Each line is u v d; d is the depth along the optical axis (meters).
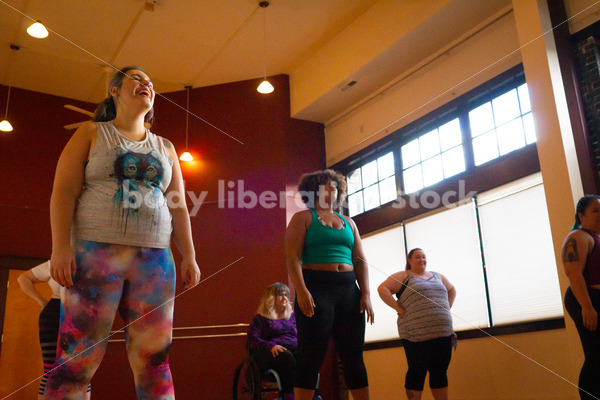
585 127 3.62
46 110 6.62
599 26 3.65
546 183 3.62
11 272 5.85
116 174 1.31
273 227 6.06
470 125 4.80
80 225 1.25
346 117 6.35
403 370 4.98
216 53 6.11
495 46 4.58
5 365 5.61
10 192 6.11
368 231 5.75
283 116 6.48
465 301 4.47
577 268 2.35
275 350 3.43
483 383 4.15
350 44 5.64
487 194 4.48
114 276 1.24
